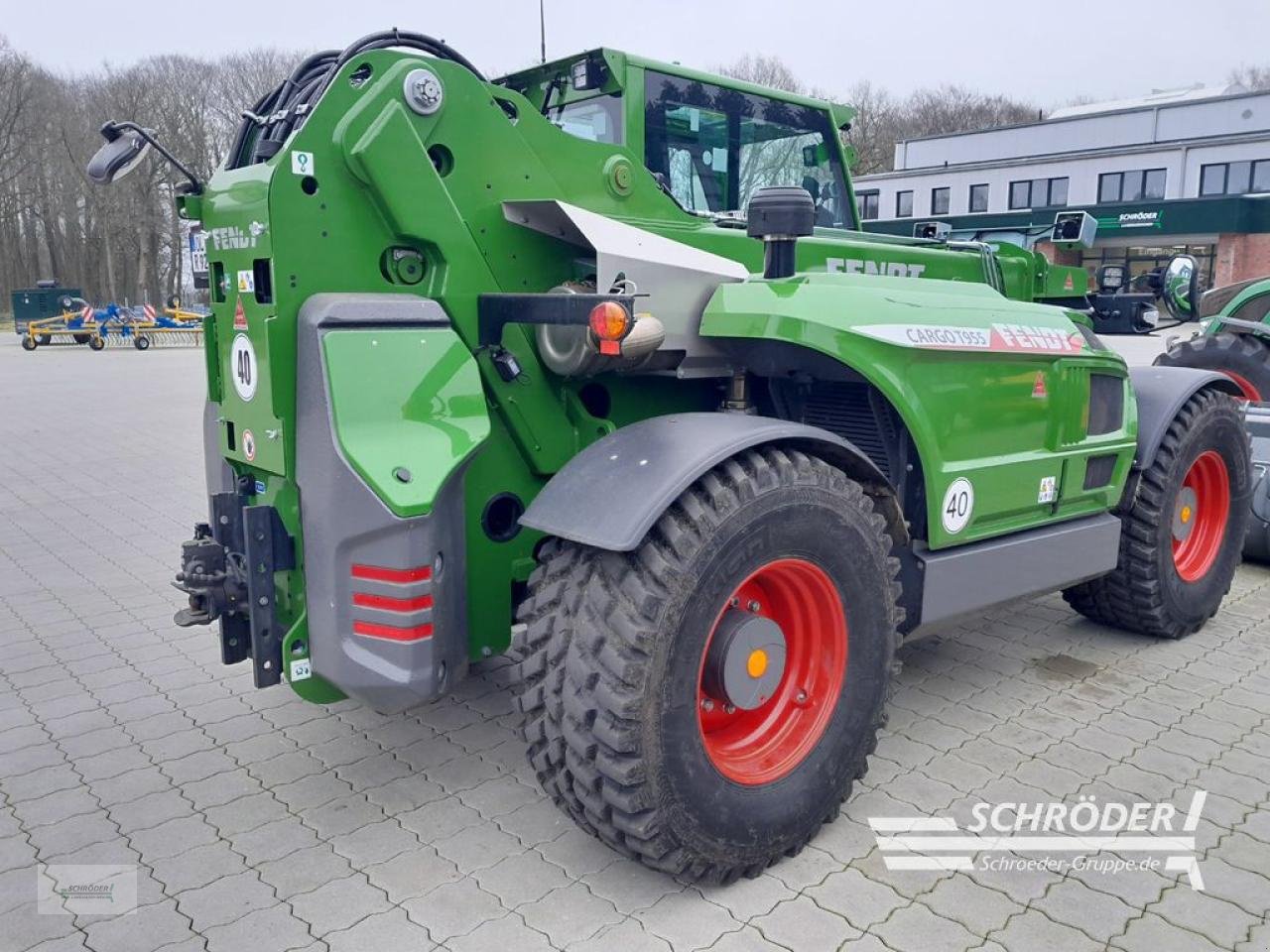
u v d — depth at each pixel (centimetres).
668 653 242
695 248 329
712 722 280
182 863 284
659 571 241
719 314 305
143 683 415
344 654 263
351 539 256
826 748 282
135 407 1338
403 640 258
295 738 364
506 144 302
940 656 433
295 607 288
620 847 258
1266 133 3056
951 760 339
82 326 2544
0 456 962
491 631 308
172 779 333
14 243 4884
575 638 247
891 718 371
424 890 269
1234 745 349
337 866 281
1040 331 357
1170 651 442
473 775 335
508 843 292
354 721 377
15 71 4606
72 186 4519
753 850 265
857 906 260
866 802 312
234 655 309
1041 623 479
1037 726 365
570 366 292
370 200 279
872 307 306
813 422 369
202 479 852
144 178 3844
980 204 3578
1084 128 3888
